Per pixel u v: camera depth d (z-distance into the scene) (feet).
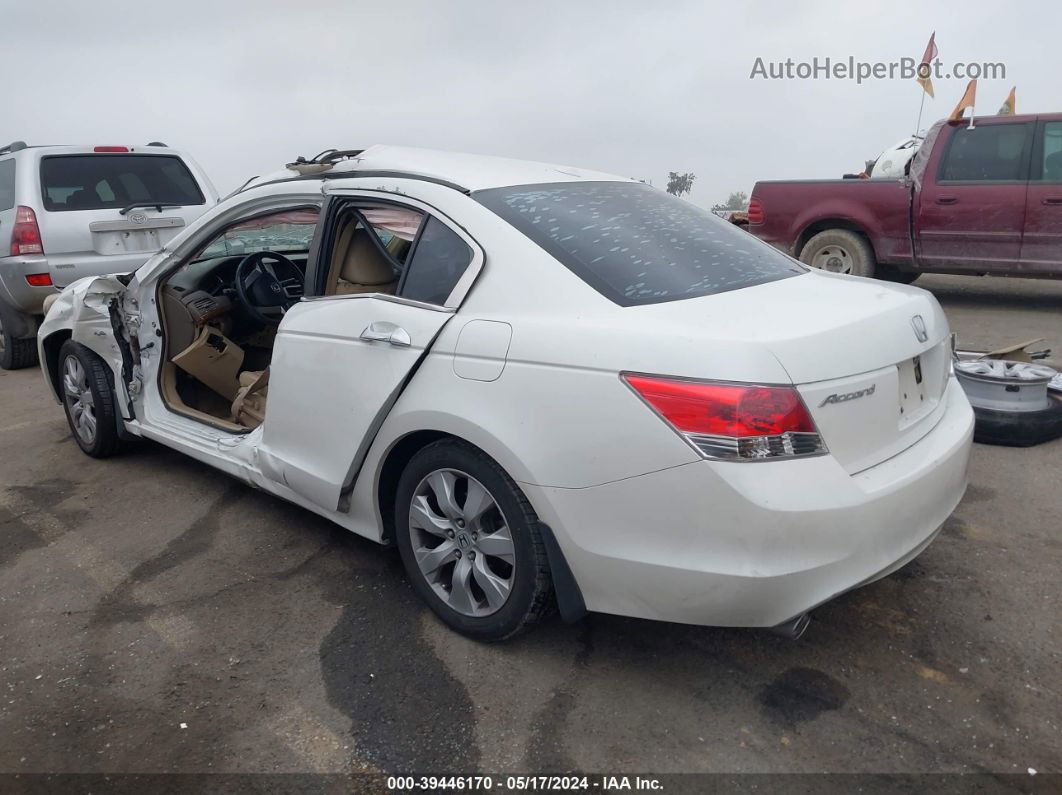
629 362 7.80
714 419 7.36
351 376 10.14
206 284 15.46
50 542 12.62
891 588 10.56
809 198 29.73
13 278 22.59
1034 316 26.73
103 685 9.11
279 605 10.63
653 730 8.19
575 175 11.43
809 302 8.83
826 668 9.05
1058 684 8.68
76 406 15.90
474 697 8.74
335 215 11.09
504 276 9.06
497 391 8.61
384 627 10.04
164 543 12.47
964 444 9.31
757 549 7.39
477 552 9.31
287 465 11.28
